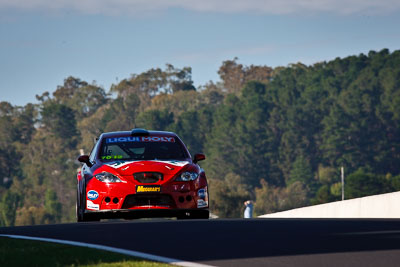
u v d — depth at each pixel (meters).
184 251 28.16
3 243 31.56
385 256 26.27
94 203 43.16
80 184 45.59
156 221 40.12
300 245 29.31
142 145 45.72
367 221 39.31
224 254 27.23
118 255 26.97
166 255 27.23
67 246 29.64
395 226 36.12
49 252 28.08
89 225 39.09
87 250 28.33
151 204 42.66
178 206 42.97
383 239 30.83
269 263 25.19
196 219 41.62
